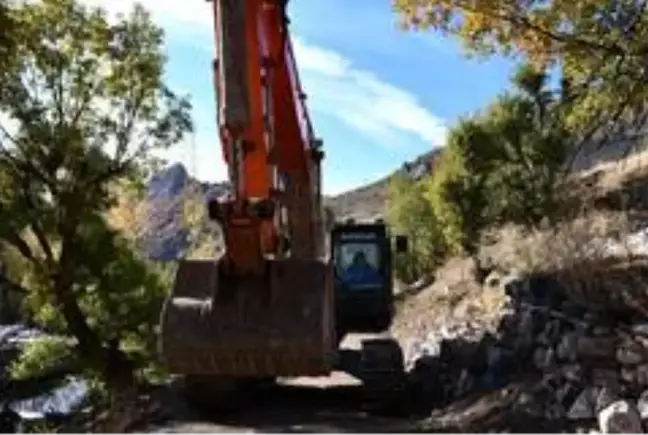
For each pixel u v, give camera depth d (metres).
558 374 10.91
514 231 25.17
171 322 9.24
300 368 9.20
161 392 16.62
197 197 37.47
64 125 31.58
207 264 9.66
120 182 33.25
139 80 32.69
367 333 18.19
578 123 11.29
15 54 30.16
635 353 9.97
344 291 18.17
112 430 16.69
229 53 8.40
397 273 40.91
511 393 11.23
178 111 33.34
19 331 38.84
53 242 31.91
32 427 29.28
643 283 11.07
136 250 33.88
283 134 11.28
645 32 10.68
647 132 10.95
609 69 10.95
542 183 25.14
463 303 22.86
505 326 13.56
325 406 14.81
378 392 14.27
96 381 31.58
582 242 13.32
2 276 32.47
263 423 13.12
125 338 31.80
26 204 31.19
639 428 8.74
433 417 12.10
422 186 41.28
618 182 23.78
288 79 10.46
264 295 9.30
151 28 32.97
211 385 13.41
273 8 9.84
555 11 11.35
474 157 29.33
